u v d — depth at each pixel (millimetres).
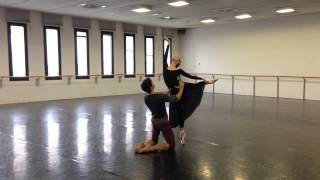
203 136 5480
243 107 9102
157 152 4492
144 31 13352
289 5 8844
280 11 9867
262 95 12086
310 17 10523
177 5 8750
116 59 12523
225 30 13000
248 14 10438
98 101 10508
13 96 9883
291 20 11008
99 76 12047
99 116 7520
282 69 11414
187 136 5488
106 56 12250
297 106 9281
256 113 8008
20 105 9430
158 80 14062
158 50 13953
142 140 5199
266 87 11945
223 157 4242
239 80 12727
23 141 5105
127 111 8312
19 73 10008
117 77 12609
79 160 4117
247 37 12297
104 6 9008
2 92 9641
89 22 11547
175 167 3846
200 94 4984
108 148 4707
